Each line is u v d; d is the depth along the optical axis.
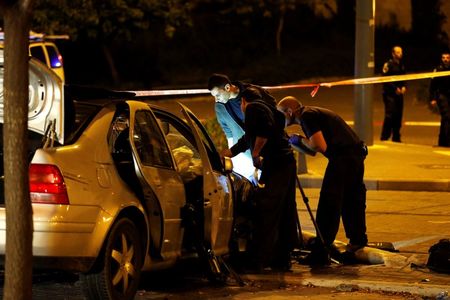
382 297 16.81
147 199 15.98
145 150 16.33
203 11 78.62
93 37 66.06
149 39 73.19
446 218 25.80
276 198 18.70
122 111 16.28
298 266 19.70
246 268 19.11
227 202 18.30
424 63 72.94
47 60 35.16
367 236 22.95
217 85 20.83
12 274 11.70
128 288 15.55
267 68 72.19
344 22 79.94
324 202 19.88
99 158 15.26
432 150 37.31
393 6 78.25
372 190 30.95
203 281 18.23
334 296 16.89
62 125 14.77
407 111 55.16
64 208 14.34
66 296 16.62
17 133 11.58
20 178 11.64
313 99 61.91
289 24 78.56
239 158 21.56
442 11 78.25
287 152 18.91
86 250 14.56
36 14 60.03
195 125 17.56
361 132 37.53
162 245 16.36
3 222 14.47
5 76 11.58
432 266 18.86
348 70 72.69
